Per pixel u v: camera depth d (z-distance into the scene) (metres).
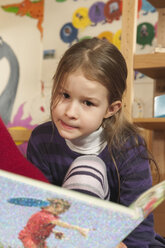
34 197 0.39
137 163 0.90
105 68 0.77
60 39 3.74
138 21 3.21
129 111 1.67
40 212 0.41
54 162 0.99
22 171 0.63
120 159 0.90
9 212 0.41
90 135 0.90
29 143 1.04
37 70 3.85
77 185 0.68
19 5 3.98
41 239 0.43
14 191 0.39
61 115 0.73
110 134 0.90
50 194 0.39
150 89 3.13
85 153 0.93
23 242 0.43
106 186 0.83
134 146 0.91
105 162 0.91
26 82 3.89
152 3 2.09
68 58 0.76
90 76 0.72
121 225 0.41
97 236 0.42
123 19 1.73
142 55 1.71
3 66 4.03
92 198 0.40
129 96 1.68
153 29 3.15
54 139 0.98
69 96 0.73
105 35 3.49
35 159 1.02
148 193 0.43
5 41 4.03
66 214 0.41
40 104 3.80
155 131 2.14
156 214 1.88
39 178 0.65
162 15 2.14
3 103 3.99
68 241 0.42
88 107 0.73
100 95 0.74
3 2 4.05
